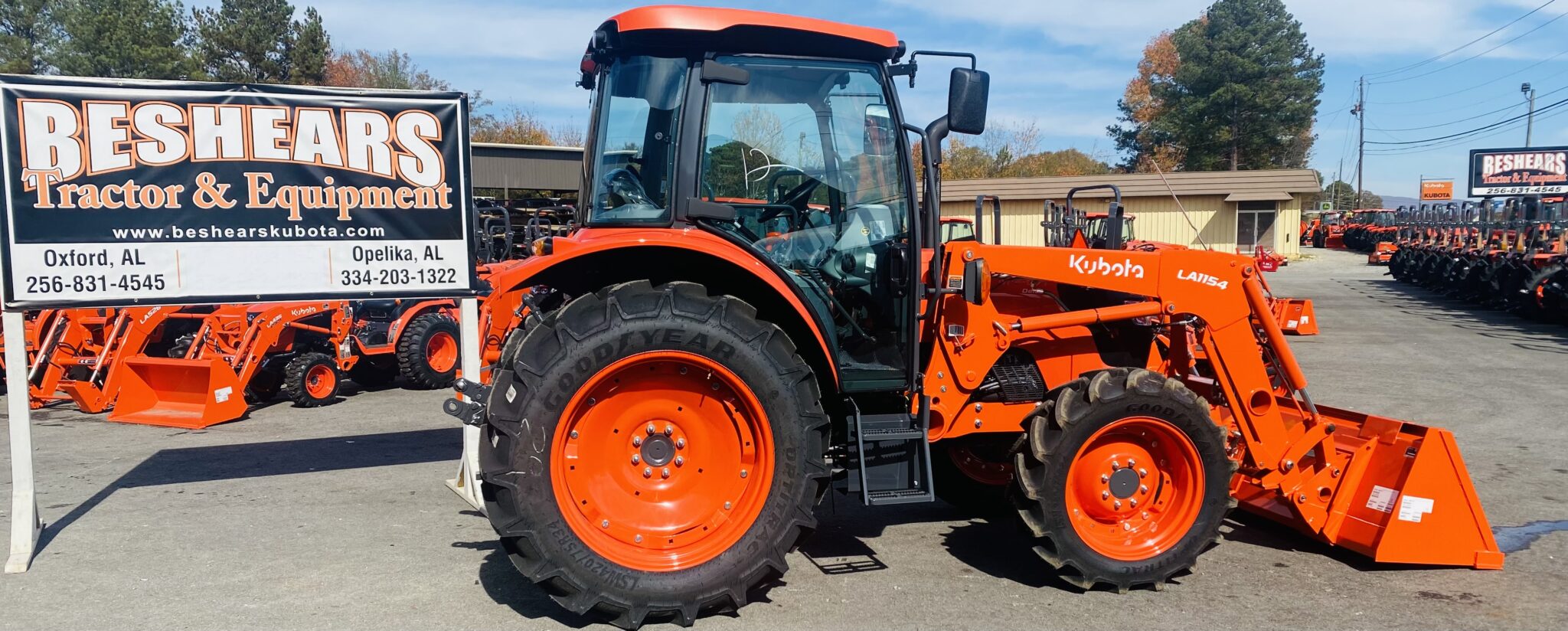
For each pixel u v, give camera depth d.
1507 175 27.30
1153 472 4.07
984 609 3.81
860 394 4.26
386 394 9.41
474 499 5.18
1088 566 3.89
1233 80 43.97
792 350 3.67
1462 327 14.83
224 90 4.42
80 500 5.39
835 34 3.92
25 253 4.19
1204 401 3.99
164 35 34.91
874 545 4.64
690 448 3.74
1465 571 4.27
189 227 4.41
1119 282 4.22
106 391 7.95
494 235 11.41
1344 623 3.69
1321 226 50.31
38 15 38.69
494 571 4.23
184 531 4.82
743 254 3.76
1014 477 3.94
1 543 4.60
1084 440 3.86
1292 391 4.48
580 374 3.45
